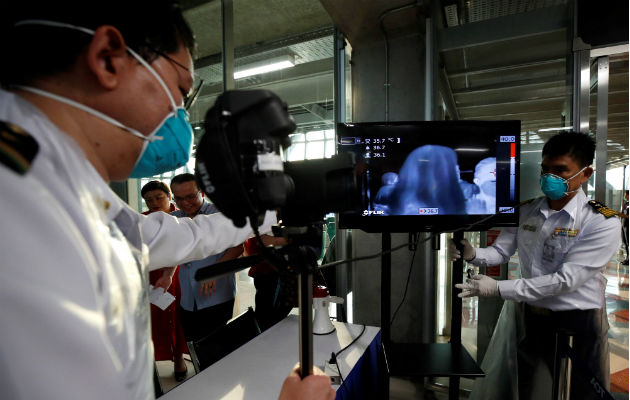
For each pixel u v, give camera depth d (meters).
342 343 1.26
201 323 2.14
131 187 3.01
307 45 4.19
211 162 0.37
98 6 0.37
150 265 0.78
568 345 0.99
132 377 0.37
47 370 0.26
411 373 1.29
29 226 0.27
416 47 2.36
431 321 2.31
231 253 2.11
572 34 1.94
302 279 0.45
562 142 1.31
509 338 1.70
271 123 0.38
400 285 2.45
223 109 0.37
